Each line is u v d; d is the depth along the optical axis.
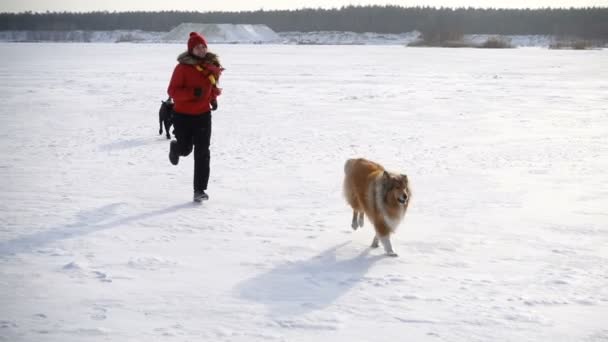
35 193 7.20
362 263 4.99
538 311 3.99
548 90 23.42
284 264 4.90
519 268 4.88
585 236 5.79
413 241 5.64
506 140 11.91
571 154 10.38
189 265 4.80
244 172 8.77
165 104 11.73
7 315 3.72
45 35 146.38
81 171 8.59
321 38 146.00
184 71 6.72
